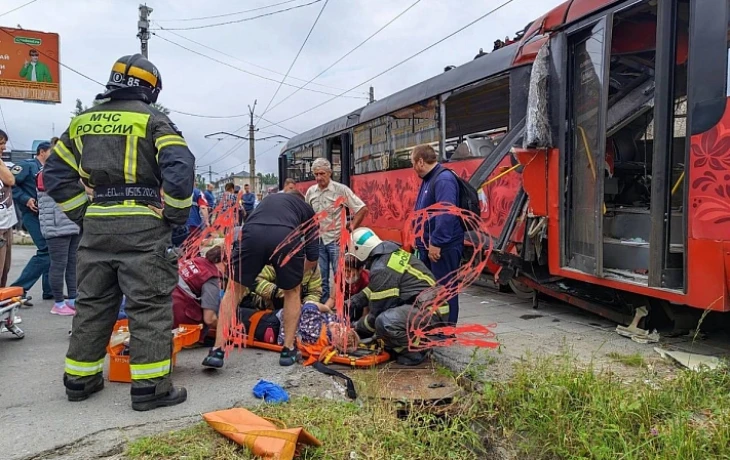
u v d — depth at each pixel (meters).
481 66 7.47
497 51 7.34
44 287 6.92
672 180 4.32
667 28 4.22
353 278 5.44
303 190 16.34
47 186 3.53
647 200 6.14
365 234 4.72
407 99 9.42
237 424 3.00
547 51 5.64
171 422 3.18
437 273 4.77
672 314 4.75
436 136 8.58
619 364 4.08
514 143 6.37
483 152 7.33
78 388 3.50
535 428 3.12
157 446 2.84
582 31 5.21
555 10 5.54
